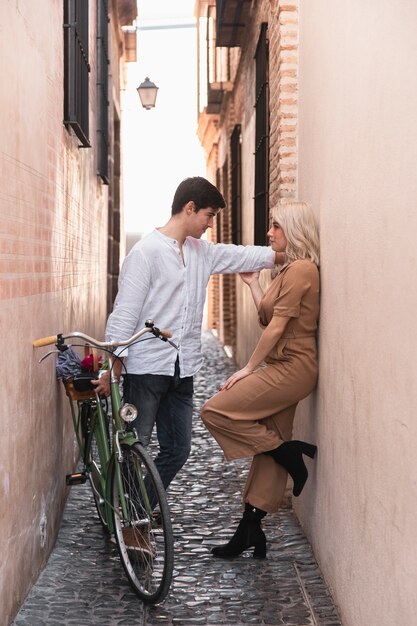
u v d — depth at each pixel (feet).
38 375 12.96
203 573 13.65
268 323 14.64
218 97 47.11
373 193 9.88
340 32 12.05
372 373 9.92
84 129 20.16
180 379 14.48
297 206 14.15
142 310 14.11
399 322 8.66
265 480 14.26
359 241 10.71
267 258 15.07
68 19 17.10
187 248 14.44
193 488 19.13
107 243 36.88
